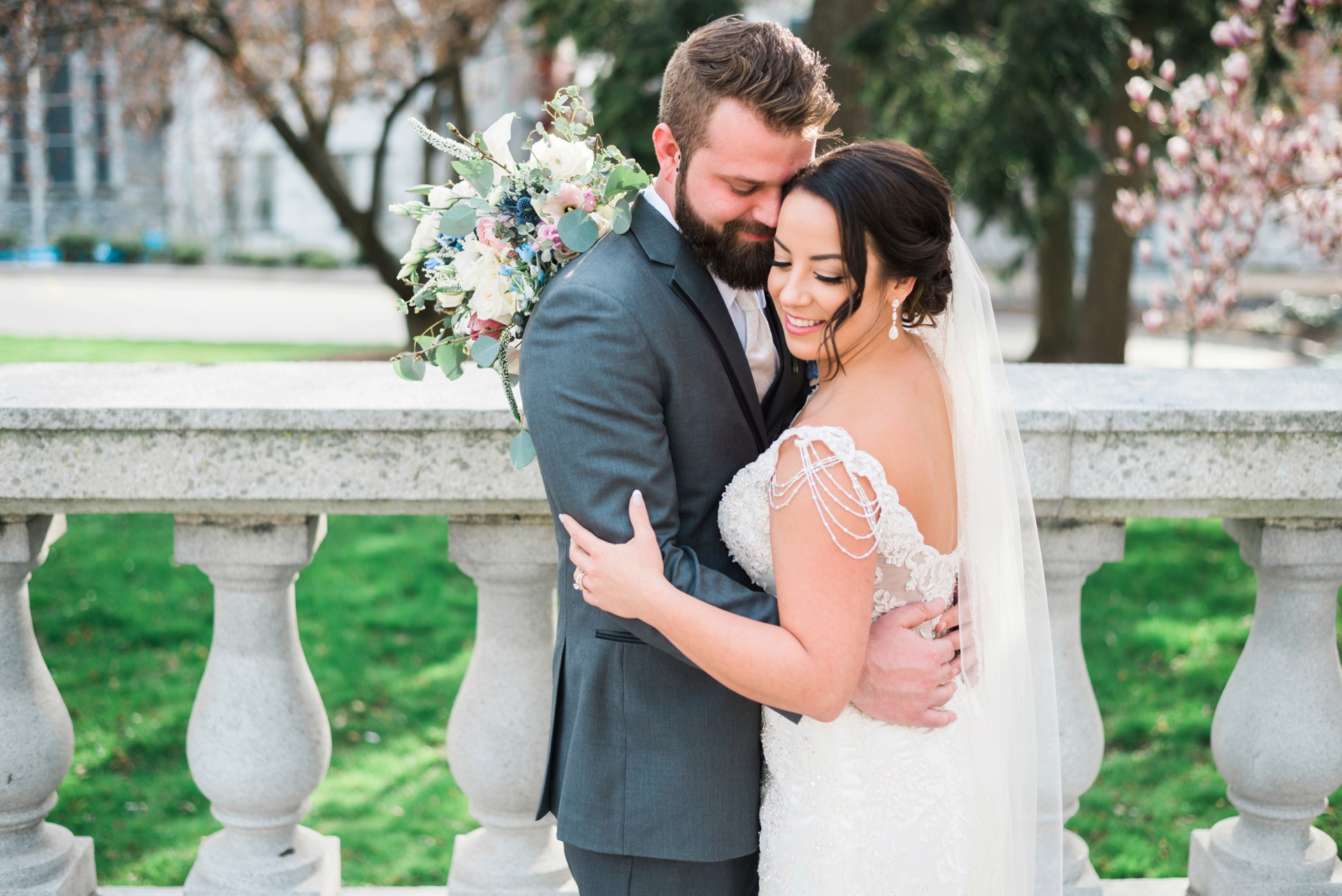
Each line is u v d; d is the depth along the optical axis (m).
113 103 15.23
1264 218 6.34
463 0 11.82
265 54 11.52
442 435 1.92
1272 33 6.14
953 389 1.71
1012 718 1.75
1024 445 1.96
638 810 1.64
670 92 1.57
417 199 1.84
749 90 1.47
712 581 1.52
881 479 1.49
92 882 2.27
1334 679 2.16
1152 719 4.16
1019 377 2.27
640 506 1.50
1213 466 1.97
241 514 2.03
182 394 2.01
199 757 2.12
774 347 1.78
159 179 29.73
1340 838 3.12
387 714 4.25
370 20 11.87
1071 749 2.17
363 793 3.65
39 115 11.59
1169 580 5.71
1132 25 8.64
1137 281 22.97
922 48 8.99
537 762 2.17
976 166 8.23
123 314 17.81
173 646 4.79
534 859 2.24
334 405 1.92
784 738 1.67
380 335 15.82
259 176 30.08
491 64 17.83
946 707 1.68
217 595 2.12
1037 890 1.98
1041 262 13.13
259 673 2.12
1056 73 7.71
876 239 1.50
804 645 1.46
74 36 10.12
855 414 1.55
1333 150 5.45
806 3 15.72
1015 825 1.75
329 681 4.50
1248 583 5.66
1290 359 13.95
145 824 3.37
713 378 1.60
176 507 1.98
